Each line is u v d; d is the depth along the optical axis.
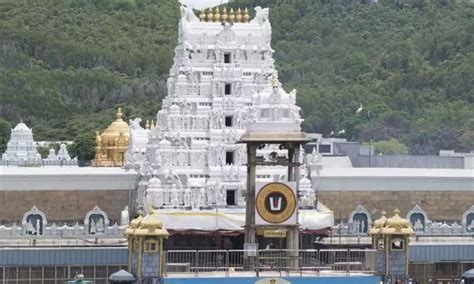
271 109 177.12
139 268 156.62
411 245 187.75
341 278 160.00
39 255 178.12
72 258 178.38
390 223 163.12
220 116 196.12
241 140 167.50
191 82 198.62
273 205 164.75
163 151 193.62
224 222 183.00
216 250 168.62
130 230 158.00
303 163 190.38
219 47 199.75
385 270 162.75
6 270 177.38
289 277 158.75
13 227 189.12
